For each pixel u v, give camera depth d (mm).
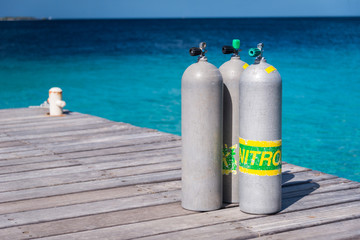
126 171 4715
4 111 8797
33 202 3801
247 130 3383
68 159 5230
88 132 6781
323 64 21422
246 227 3211
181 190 3910
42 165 4977
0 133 6754
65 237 3084
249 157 3400
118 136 6484
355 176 6957
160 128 10359
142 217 3445
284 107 12336
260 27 78312
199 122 3438
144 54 28141
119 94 15031
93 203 3764
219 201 3592
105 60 25078
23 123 7539
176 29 71500
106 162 5082
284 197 3877
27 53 30156
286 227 3195
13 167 4910
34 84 17141
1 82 17641
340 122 10586
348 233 3105
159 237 3064
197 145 3467
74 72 20391
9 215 3500
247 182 3438
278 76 3379
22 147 5859
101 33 60031
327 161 7711
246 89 3365
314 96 13797
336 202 3729
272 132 3357
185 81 3451
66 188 4164
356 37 43625
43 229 3227
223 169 3723
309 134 9539
